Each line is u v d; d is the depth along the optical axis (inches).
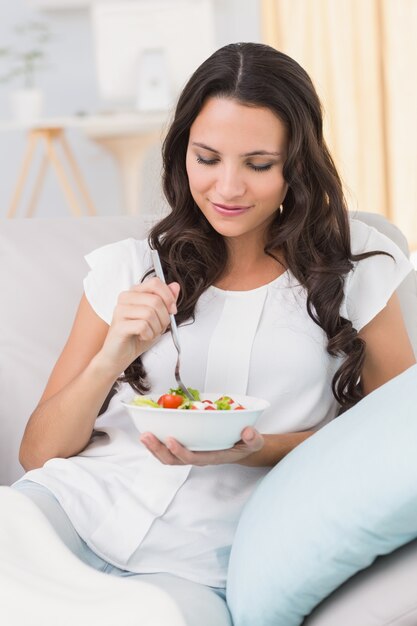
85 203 245.1
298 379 61.4
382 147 226.4
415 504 44.5
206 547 56.6
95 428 63.6
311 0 222.7
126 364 58.7
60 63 240.8
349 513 46.1
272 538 49.2
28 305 73.4
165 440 52.5
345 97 224.8
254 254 64.1
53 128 211.3
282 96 58.2
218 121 57.9
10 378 71.2
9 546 50.1
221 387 61.4
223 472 59.5
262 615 49.1
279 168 59.8
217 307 63.2
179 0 199.0
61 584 48.2
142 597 46.3
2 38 240.5
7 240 75.9
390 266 65.6
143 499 58.1
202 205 60.6
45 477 58.5
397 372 65.1
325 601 49.1
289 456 54.6
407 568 46.1
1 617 46.3
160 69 200.5
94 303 64.5
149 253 66.1
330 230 64.3
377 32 223.1
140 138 209.2
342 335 61.6
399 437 46.3
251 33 238.5
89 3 233.8
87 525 56.8
